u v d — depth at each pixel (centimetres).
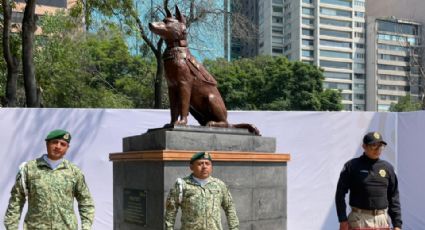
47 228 369
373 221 454
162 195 459
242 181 521
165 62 525
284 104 3528
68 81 1769
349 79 7900
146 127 736
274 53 7788
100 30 1152
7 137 672
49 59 1656
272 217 548
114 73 2950
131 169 529
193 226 378
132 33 1102
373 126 826
